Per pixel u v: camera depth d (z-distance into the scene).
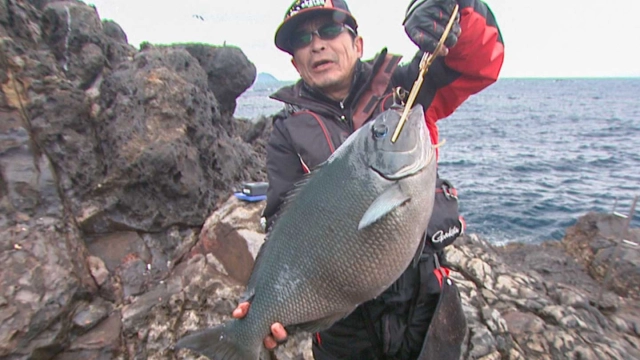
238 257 5.10
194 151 6.13
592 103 87.75
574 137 33.31
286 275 1.98
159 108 5.87
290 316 1.98
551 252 7.72
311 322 2.01
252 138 10.98
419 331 2.28
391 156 1.76
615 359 4.38
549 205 14.08
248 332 2.08
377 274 1.82
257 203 5.80
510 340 4.57
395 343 2.28
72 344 4.45
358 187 1.81
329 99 2.29
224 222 5.41
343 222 1.83
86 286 4.80
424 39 1.76
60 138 5.48
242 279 5.00
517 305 5.09
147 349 4.54
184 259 5.67
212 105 7.36
